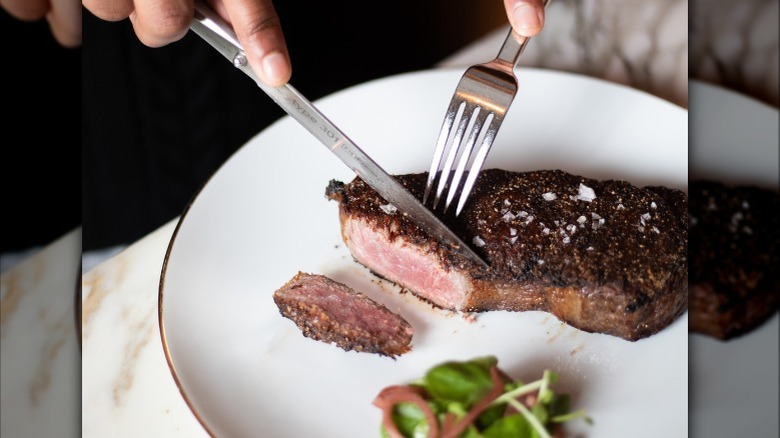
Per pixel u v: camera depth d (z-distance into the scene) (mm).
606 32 539
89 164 603
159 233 453
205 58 582
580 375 370
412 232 390
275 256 419
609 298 369
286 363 378
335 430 358
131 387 386
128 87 583
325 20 624
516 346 383
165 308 392
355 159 377
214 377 372
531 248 378
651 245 378
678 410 356
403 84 483
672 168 443
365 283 412
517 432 344
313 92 639
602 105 468
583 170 445
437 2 635
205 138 612
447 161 385
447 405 356
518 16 381
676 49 528
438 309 401
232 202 435
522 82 479
